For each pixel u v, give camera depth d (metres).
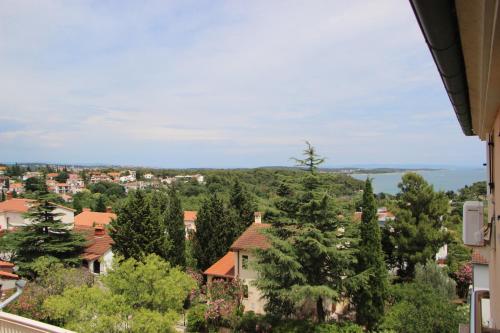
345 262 18.27
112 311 13.73
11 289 21.83
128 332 13.79
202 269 32.12
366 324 19.38
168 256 28.25
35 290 19.44
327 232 18.14
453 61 2.40
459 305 19.22
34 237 26.88
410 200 26.86
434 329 15.17
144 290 16.14
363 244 19.62
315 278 18.28
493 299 5.08
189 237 39.84
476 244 5.79
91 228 37.28
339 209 19.05
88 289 14.41
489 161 5.27
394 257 26.78
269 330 19.62
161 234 27.66
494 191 4.69
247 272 24.20
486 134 5.16
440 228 26.94
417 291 16.84
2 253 33.22
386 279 19.83
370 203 19.77
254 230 26.28
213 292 22.88
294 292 17.12
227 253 31.12
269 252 18.08
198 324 22.00
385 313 18.77
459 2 1.73
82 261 30.47
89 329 13.07
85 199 75.06
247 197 40.41
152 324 13.90
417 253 25.11
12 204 44.56
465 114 4.24
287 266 17.75
